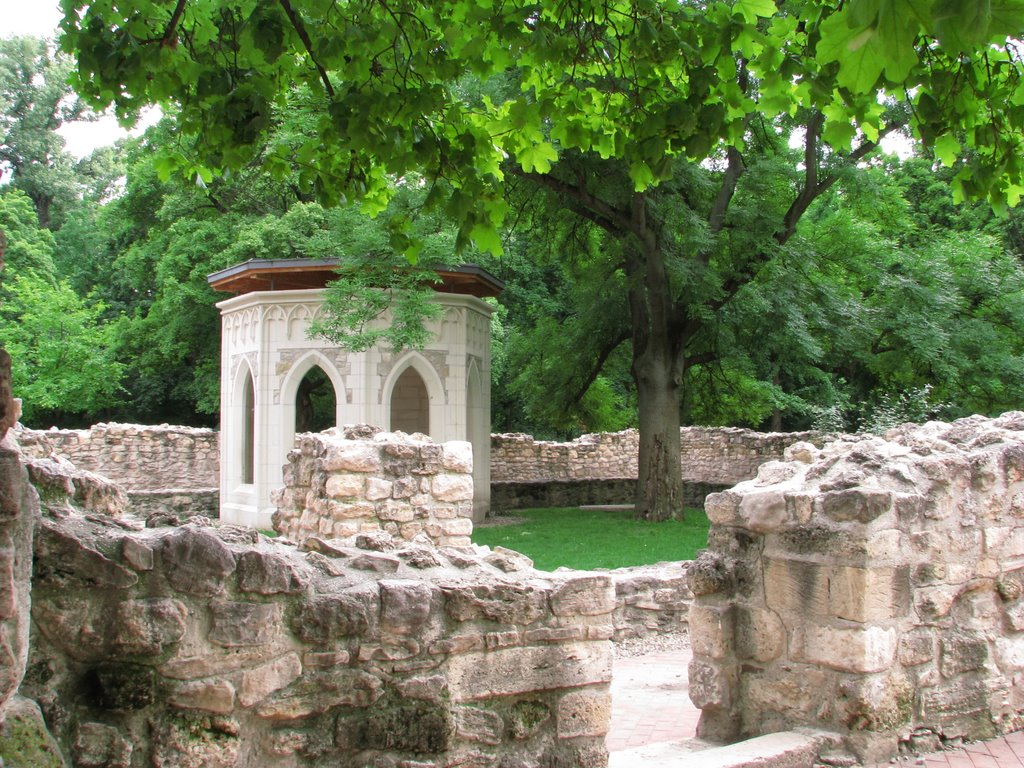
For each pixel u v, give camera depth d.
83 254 40.03
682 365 18.78
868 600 4.73
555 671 4.21
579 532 16.03
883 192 20.70
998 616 5.46
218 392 30.25
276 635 3.62
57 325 30.67
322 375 28.27
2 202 35.03
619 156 5.64
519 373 22.88
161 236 30.12
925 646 5.02
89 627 3.28
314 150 5.98
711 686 5.27
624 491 24.72
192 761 3.41
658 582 9.09
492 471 24.89
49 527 3.26
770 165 16.78
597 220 17.53
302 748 3.66
